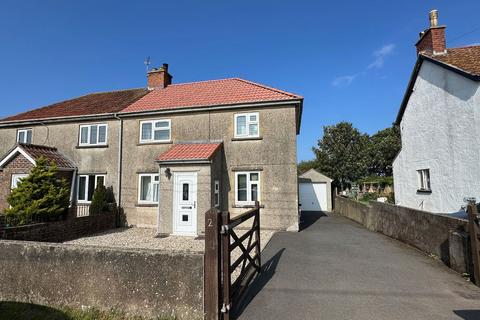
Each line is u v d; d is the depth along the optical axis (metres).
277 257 8.20
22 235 9.42
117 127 15.67
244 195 13.66
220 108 14.13
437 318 4.44
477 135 9.79
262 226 13.25
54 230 10.77
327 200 27.38
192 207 12.43
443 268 7.00
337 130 34.25
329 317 4.50
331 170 33.50
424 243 8.60
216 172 13.25
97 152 15.83
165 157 12.96
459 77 10.70
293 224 12.98
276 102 13.52
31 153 14.49
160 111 14.77
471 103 10.07
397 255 8.32
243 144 13.88
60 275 4.91
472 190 10.03
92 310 4.64
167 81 18.80
